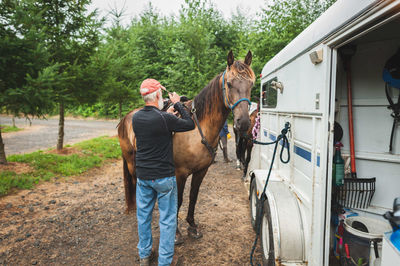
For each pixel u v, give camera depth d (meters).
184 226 3.54
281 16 12.34
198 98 2.83
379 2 1.22
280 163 3.01
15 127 15.98
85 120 22.88
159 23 21.92
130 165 3.52
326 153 1.85
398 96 2.17
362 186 2.22
